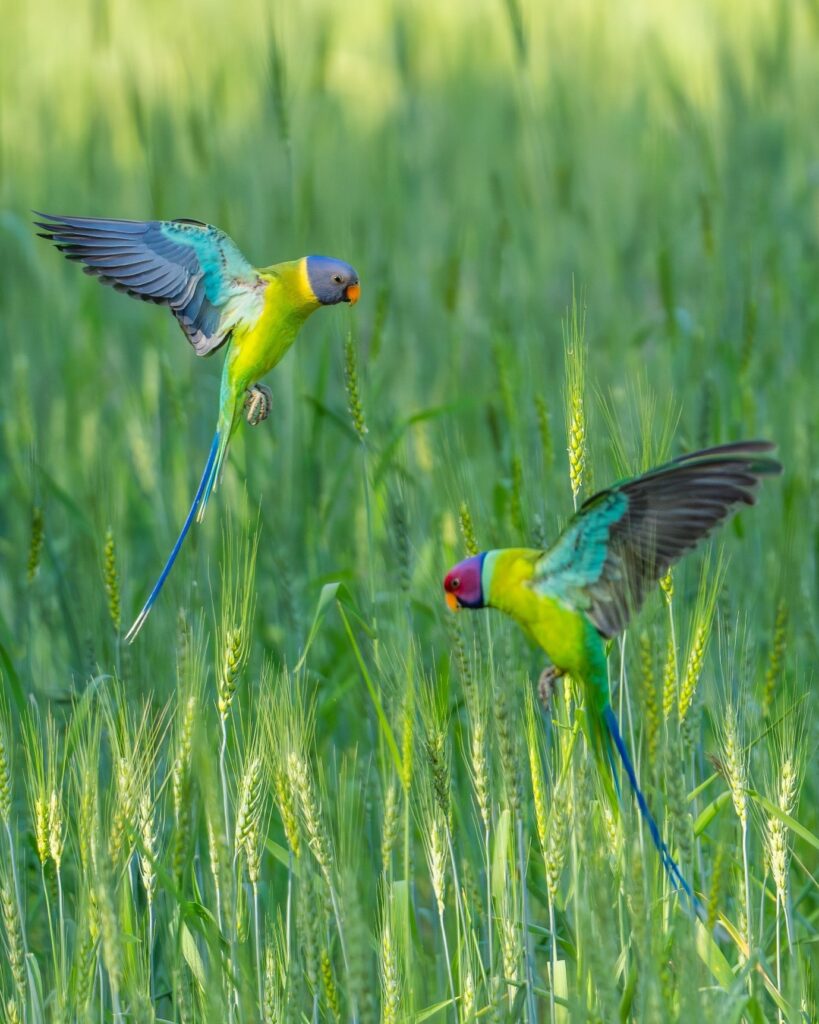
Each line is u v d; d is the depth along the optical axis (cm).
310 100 2352
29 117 2631
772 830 794
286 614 1206
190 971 846
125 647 1042
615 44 2964
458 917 830
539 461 1161
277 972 777
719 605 1011
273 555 1237
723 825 810
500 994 795
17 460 1512
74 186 2359
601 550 693
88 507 1446
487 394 1608
